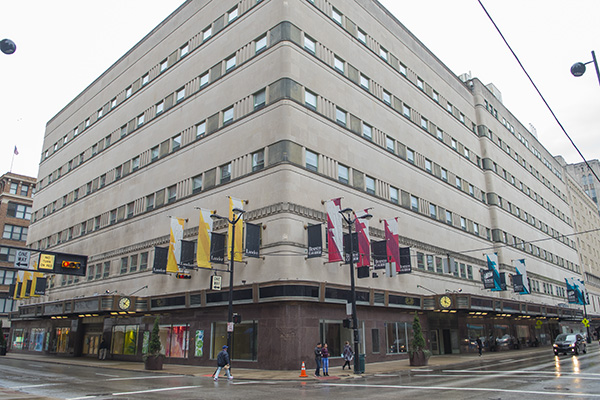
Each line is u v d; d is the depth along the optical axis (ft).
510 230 188.24
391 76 137.59
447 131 162.30
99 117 167.32
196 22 132.77
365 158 116.98
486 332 157.38
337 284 95.09
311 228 91.86
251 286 91.15
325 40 114.21
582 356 108.99
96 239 147.95
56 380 70.79
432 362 103.09
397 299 113.09
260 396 50.70
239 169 104.47
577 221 292.20
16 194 257.34
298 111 100.07
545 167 257.55
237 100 110.83
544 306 182.60
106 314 131.75
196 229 110.52
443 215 145.69
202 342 101.60
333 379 71.51
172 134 129.18
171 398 49.26
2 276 239.91
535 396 45.98
